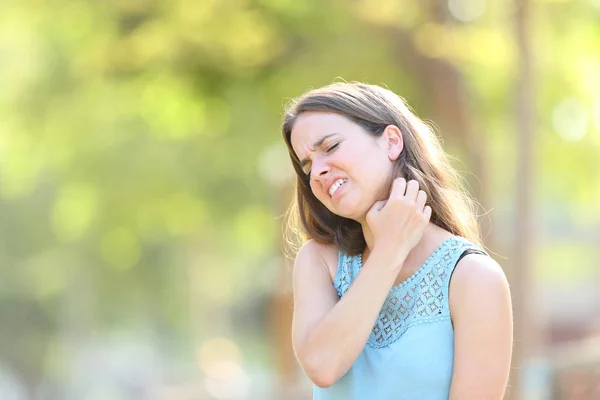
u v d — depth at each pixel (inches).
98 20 1164.5
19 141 1652.3
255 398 1615.4
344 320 265.6
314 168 277.9
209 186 1726.1
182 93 1238.3
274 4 1046.4
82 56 1250.6
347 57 1064.2
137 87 1285.7
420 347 267.6
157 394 2396.7
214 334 3036.4
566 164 1083.3
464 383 262.8
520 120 731.4
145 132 1689.2
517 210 719.7
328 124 278.5
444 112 982.4
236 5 1024.2
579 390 514.9
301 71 1099.3
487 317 263.7
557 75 987.3
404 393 267.0
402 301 272.5
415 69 999.6
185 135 1595.7
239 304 3521.2
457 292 267.7
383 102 284.7
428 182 283.4
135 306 2849.4
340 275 292.8
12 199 2395.4
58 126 1563.7
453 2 946.7
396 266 266.5
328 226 296.7
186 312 2876.5
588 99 1006.4
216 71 1139.3
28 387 2979.8
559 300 2321.6
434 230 279.3
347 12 1019.3
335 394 276.8
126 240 1855.3
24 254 2536.9
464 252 271.7
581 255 2438.5
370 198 277.1
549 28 951.0
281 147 1254.3
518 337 697.6
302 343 281.4
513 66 762.8
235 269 2918.3
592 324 1788.9
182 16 1031.0
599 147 1045.8
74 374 2997.0
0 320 2851.9
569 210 2228.1
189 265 2753.4
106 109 1521.9
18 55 1536.7
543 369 549.0
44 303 2819.9
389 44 1029.8
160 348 3334.2
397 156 281.1
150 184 1728.6
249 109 1223.5
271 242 1781.5
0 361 2925.7
